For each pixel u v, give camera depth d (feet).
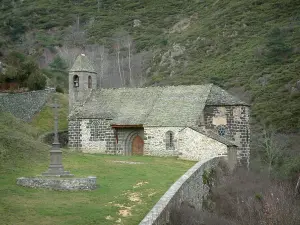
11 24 376.89
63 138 149.89
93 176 76.54
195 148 121.29
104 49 341.82
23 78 193.57
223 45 280.72
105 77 301.43
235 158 123.54
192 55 286.87
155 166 101.76
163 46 321.32
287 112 195.62
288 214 83.87
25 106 159.02
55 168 72.79
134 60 318.65
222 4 341.41
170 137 128.77
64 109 174.70
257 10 301.43
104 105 144.87
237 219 83.61
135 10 402.31
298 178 119.34
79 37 365.40
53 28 385.29
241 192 99.91
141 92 145.79
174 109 133.90
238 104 132.05
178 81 253.24
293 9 286.25
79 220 54.54
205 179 92.68
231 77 237.86
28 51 339.36
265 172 133.18
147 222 50.06
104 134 139.23
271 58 243.81
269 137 179.93
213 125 132.87
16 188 66.74
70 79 151.33
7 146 91.30
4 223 51.08
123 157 123.03
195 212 70.59
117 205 62.90
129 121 135.03
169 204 60.90
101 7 419.54
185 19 354.54
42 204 60.03
